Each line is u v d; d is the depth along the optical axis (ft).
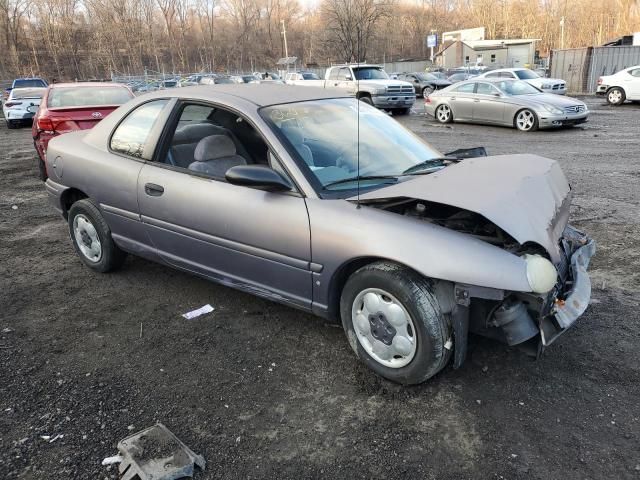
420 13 188.75
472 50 193.67
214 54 238.07
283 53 238.07
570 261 11.02
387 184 10.93
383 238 9.48
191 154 13.03
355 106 13.73
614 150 34.88
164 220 12.87
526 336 9.16
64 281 15.34
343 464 8.28
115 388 10.25
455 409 9.43
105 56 208.74
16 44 191.83
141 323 12.78
